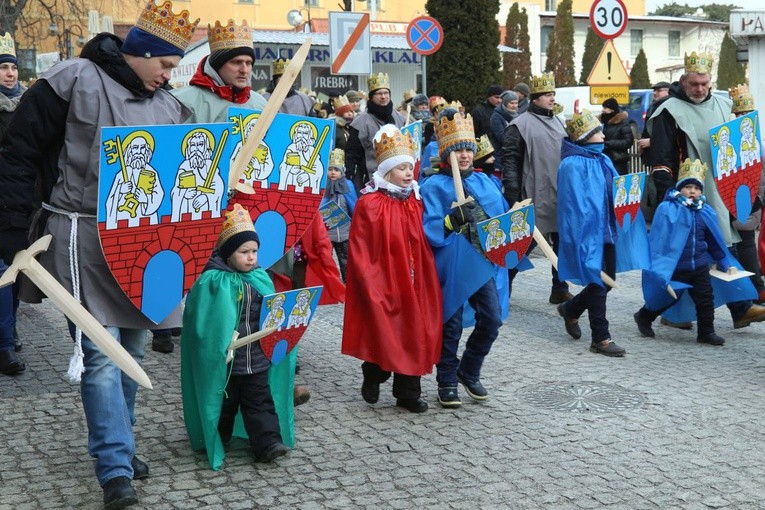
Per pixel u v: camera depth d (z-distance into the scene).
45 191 4.49
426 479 4.86
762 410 6.01
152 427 5.65
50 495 4.65
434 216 5.95
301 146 5.81
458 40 19.33
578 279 7.52
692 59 8.27
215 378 4.86
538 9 48.69
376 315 5.73
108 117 4.37
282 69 8.77
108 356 4.21
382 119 10.16
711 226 7.94
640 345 7.86
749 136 8.26
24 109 4.28
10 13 29.08
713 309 7.88
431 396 6.34
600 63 12.38
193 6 35.12
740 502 4.56
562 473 4.94
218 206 4.61
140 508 4.48
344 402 6.21
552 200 9.26
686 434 5.55
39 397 6.29
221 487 4.74
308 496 4.63
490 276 5.98
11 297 6.77
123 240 4.39
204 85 5.74
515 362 7.25
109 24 7.79
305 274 6.82
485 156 6.78
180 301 4.59
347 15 11.05
